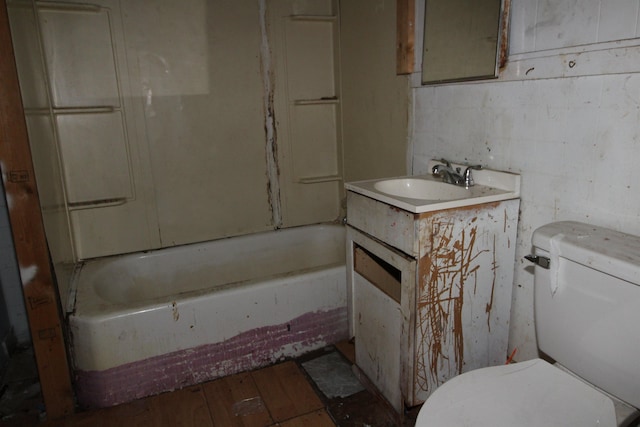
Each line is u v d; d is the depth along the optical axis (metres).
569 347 1.22
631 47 1.16
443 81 1.84
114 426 1.69
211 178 2.61
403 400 1.56
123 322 1.75
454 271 1.48
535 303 1.33
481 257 1.52
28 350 2.22
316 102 2.75
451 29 1.76
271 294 1.97
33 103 1.71
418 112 2.05
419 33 1.96
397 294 1.91
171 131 2.46
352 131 2.66
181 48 2.40
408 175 2.09
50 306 1.64
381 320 1.65
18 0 1.66
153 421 1.71
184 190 2.56
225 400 1.82
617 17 1.18
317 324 2.10
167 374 1.86
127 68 2.31
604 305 1.11
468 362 1.62
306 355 2.10
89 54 2.22
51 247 1.70
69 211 2.31
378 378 1.74
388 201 1.49
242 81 2.57
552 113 1.41
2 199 2.08
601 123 1.27
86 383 1.76
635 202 1.22
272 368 2.02
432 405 1.09
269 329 2.00
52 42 2.14
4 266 2.15
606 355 1.12
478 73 1.65
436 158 1.97
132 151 2.40
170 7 2.34
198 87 2.48
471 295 1.54
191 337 1.87
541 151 1.47
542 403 1.08
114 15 2.24
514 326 1.68
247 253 2.68
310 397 1.81
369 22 2.32
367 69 2.40
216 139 2.58
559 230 1.28
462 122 1.79
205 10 2.41
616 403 1.11
